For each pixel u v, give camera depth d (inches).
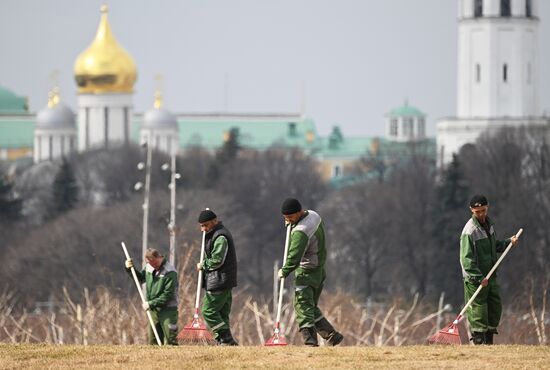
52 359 4633.4
